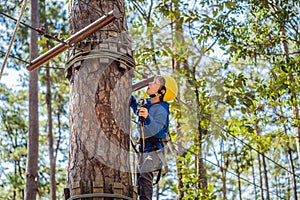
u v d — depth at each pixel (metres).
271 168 25.50
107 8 4.26
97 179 3.76
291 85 10.97
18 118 20.97
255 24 11.23
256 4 10.84
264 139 12.24
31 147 13.73
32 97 14.25
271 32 11.25
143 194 4.57
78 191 3.73
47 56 4.31
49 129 18.41
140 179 4.64
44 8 18.75
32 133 13.88
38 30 4.37
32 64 4.43
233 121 10.48
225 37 9.70
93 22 4.08
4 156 20.64
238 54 10.77
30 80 14.47
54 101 21.58
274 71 11.56
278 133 12.20
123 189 3.80
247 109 10.25
